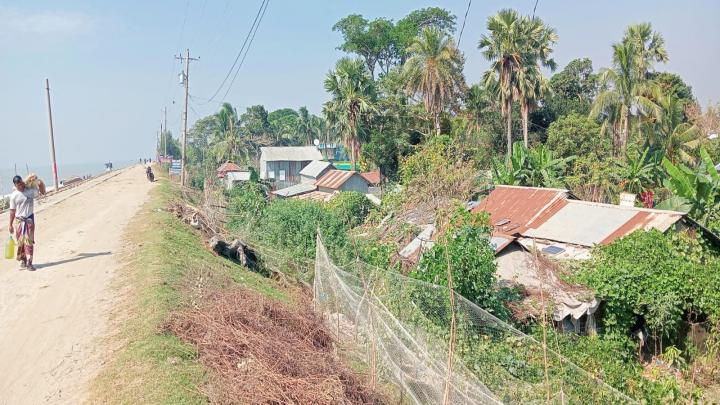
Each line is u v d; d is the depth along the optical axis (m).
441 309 10.41
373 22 59.62
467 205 22.23
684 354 13.34
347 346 9.88
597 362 11.02
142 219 19.20
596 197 26.78
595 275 13.34
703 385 12.14
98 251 14.30
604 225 17.42
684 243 15.73
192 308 9.48
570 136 36.72
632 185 26.77
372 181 44.41
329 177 43.06
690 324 13.53
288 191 43.44
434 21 59.38
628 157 30.27
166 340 8.14
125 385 7.00
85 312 9.72
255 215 21.89
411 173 26.17
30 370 7.70
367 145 39.75
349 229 22.58
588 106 48.75
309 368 7.64
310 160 59.84
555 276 13.90
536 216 19.34
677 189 20.03
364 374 8.70
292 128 88.50
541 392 8.24
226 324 8.73
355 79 40.75
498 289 12.76
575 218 18.38
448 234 13.00
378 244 17.44
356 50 60.06
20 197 12.29
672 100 31.16
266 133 83.25
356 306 10.45
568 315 12.84
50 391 7.12
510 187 22.48
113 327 8.91
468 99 43.06
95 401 6.77
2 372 7.69
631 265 13.59
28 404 6.83
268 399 6.75
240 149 75.75
